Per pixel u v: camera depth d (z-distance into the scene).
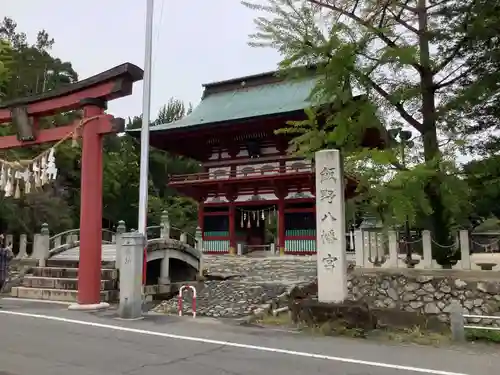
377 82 13.22
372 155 11.48
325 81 12.00
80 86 12.88
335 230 10.51
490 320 11.20
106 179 47.69
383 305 12.89
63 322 10.24
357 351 7.97
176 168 58.00
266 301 13.64
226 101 35.50
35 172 12.96
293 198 30.48
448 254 13.67
